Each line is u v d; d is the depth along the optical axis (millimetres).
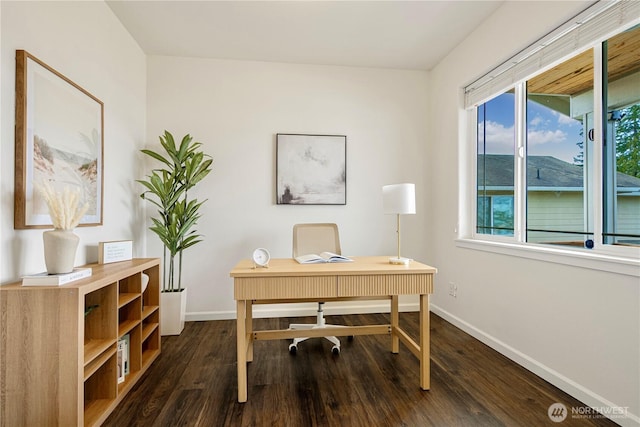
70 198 1449
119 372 1727
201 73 2957
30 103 1451
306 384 1806
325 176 3088
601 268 1498
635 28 1472
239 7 2240
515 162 2244
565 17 1725
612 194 1589
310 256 2070
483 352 2234
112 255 1954
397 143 3219
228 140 2982
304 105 3092
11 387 1259
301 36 2621
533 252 1908
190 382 1829
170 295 2568
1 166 1327
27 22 1468
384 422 1472
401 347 2332
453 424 1455
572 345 1671
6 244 1350
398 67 3193
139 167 2738
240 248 2992
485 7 2254
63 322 1274
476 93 2607
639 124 1459
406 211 1966
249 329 2084
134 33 2553
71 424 1273
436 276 3152
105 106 2186
